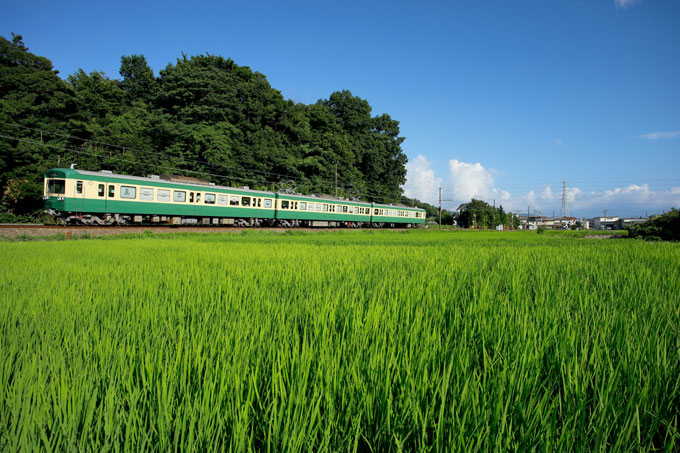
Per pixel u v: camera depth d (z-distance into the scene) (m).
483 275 6.35
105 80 45.53
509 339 2.81
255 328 3.07
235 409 1.88
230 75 52.41
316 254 10.11
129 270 6.79
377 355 2.39
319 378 2.19
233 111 48.47
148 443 1.65
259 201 33.09
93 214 22.55
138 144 39.84
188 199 27.22
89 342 2.92
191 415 1.79
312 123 66.06
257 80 57.50
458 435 1.63
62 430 1.71
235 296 4.40
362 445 1.76
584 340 2.79
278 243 16.06
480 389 2.04
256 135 50.53
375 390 2.01
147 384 2.16
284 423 1.75
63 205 20.80
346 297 4.23
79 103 39.66
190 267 7.27
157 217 26.33
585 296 4.30
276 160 50.19
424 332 2.96
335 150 62.03
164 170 39.62
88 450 1.63
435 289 4.75
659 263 7.81
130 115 44.06
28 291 4.87
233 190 30.64
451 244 17.52
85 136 37.22
